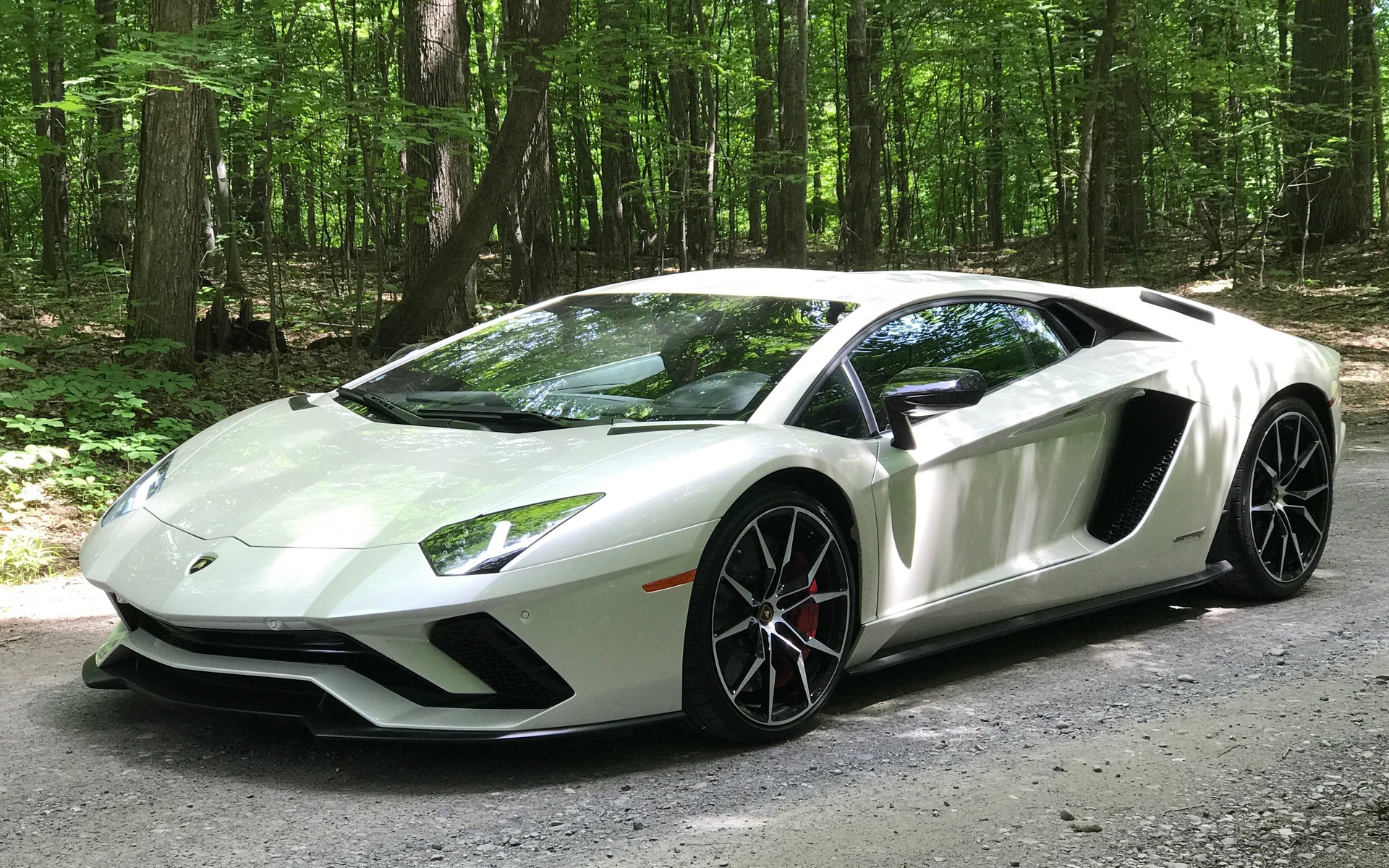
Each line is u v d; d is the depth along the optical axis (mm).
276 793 2441
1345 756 2555
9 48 8859
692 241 20453
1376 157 19109
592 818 2301
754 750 2721
